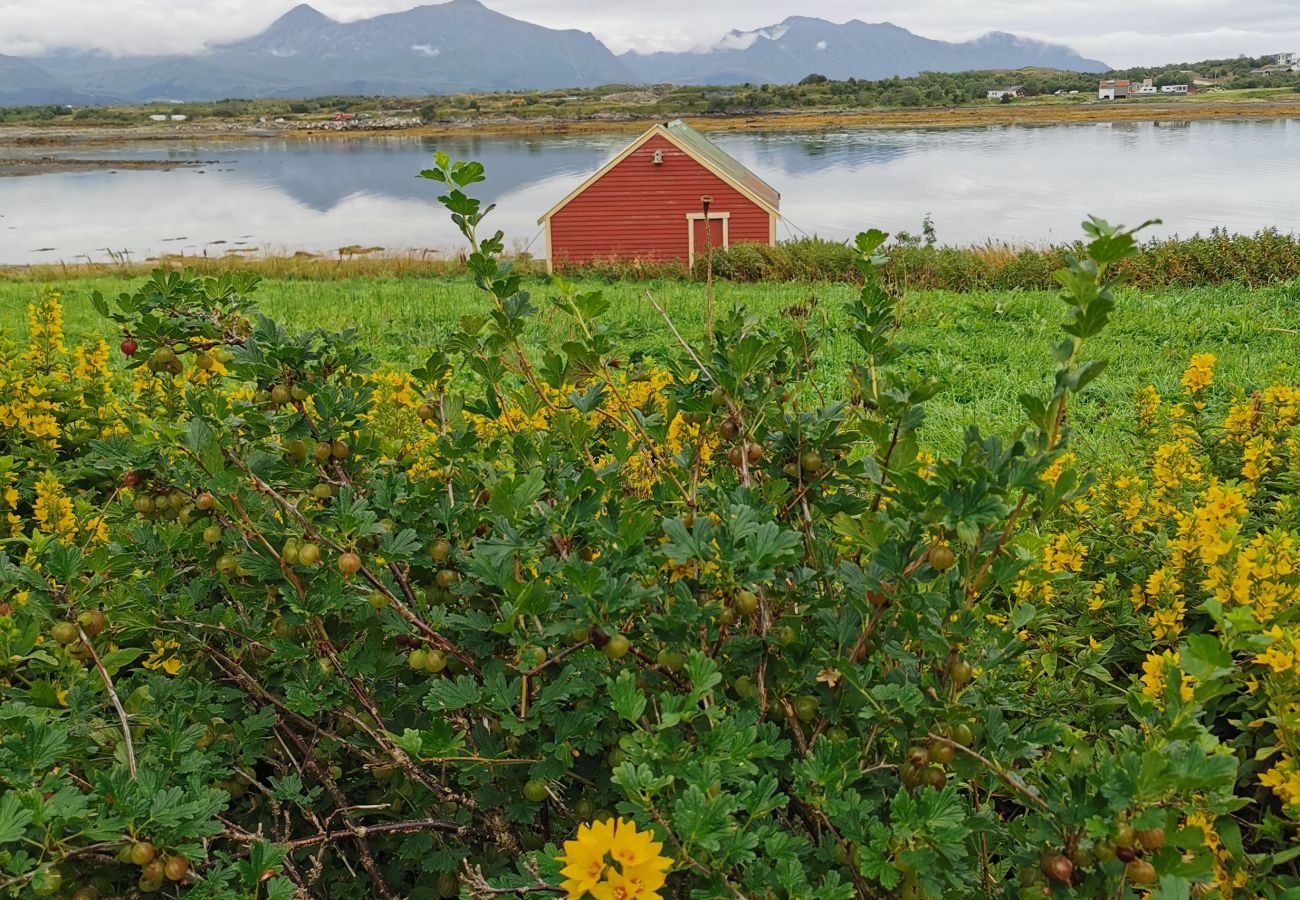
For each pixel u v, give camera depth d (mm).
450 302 22922
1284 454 4137
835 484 2236
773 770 1767
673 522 1730
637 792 1439
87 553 3035
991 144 113312
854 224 54312
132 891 1815
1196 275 21266
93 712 2109
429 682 2250
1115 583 3391
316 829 2340
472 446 2410
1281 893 1863
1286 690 2061
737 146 117438
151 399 4367
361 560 2109
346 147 154250
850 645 1912
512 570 1858
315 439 2436
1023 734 1855
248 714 2406
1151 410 5039
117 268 37312
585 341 2469
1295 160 84250
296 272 32938
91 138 179500
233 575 2346
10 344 5039
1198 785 1367
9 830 1424
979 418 10102
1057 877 1501
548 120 197000
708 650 1900
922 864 1482
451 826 2086
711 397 2164
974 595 1758
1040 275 23328
